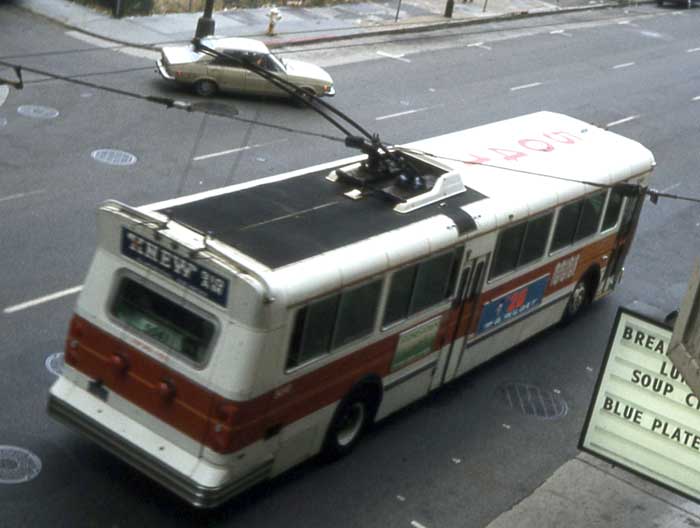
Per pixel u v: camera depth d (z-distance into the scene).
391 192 12.77
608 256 16.89
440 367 13.46
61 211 17.47
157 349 10.46
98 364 10.95
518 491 12.55
